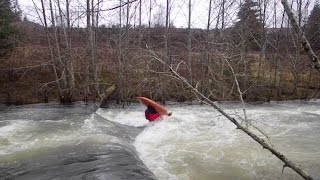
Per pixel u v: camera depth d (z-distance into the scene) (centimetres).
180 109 1560
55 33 1680
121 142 929
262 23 2123
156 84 1739
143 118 1364
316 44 1709
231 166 818
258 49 2455
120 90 1719
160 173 771
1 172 694
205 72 1777
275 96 1975
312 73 2062
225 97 1791
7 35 1900
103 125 1130
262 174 771
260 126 1207
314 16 1842
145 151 924
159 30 1978
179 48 1939
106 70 2019
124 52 1725
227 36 1844
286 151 920
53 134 979
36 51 2012
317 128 1183
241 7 1997
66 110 1474
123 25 1809
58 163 729
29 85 1908
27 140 918
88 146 851
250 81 1923
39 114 1347
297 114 1445
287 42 2308
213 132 1116
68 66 1756
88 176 648
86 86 1741
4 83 1919
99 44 1956
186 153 908
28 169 702
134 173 675
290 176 757
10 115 1322
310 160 847
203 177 756
